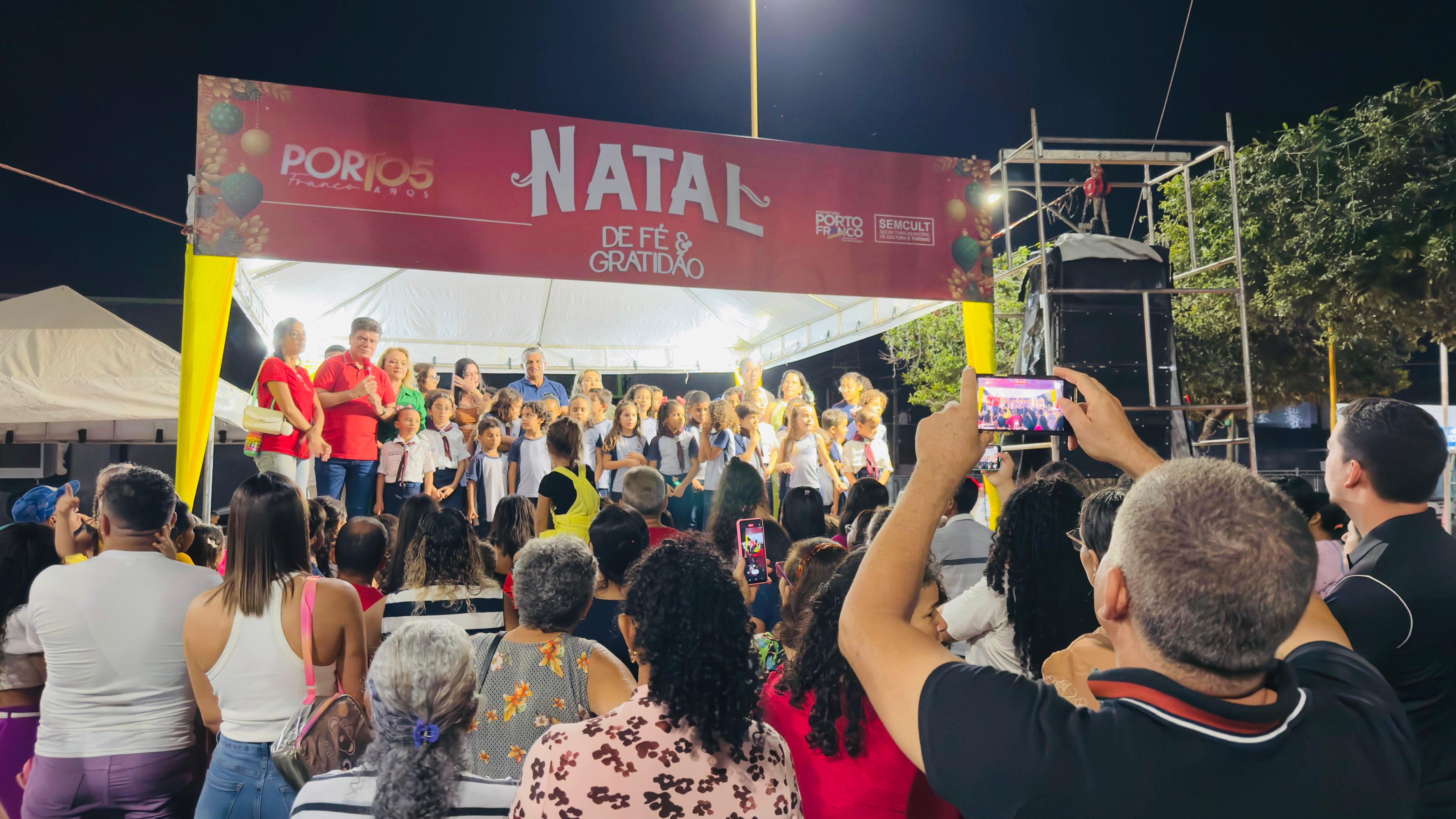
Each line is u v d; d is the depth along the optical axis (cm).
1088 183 760
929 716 99
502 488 859
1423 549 191
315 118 569
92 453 1106
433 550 317
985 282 728
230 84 553
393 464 788
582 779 149
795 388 1060
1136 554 100
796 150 684
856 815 193
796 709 206
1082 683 180
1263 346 1404
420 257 587
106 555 261
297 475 679
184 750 262
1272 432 2684
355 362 750
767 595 396
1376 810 93
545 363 1284
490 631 314
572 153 626
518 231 610
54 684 253
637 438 940
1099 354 677
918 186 715
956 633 259
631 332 1236
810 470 952
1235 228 717
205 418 544
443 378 1366
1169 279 704
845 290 688
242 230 550
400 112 588
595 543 326
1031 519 239
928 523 114
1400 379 1500
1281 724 95
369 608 311
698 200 654
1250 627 93
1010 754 94
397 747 164
